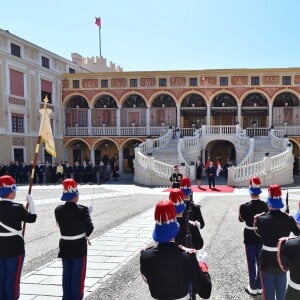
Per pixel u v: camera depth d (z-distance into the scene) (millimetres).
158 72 37344
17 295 5242
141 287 6496
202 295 3080
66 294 5395
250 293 6043
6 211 5195
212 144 38938
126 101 39594
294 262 3523
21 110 32438
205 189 22078
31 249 9125
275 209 4945
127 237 10211
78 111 39312
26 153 33125
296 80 35531
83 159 40969
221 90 36625
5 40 30438
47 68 36312
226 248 8945
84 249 5473
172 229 3109
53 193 21203
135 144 38188
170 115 38688
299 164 35688
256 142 31625
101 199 18453
